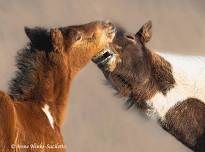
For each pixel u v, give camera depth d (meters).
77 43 13.27
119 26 16.73
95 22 13.64
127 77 16.38
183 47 31.97
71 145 24.28
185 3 34.75
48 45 12.92
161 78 15.97
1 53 26.45
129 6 33.44
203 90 15.67
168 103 15.89
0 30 29.52
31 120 12.35
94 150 24.34
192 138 15.64
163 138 23.59
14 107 12.02
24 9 31.31
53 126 12.71
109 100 25.52
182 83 15.77
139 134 23.98
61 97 13.00
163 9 33.88
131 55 16.38
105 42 13.70
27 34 12.95
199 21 34.09
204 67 15.79
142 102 16.23
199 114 15.62
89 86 26.16
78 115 25.20
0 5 31.11
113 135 24.53
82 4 32.66
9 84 12.78
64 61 13.01
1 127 11.72
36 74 12.79
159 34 32.34
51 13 31.84
